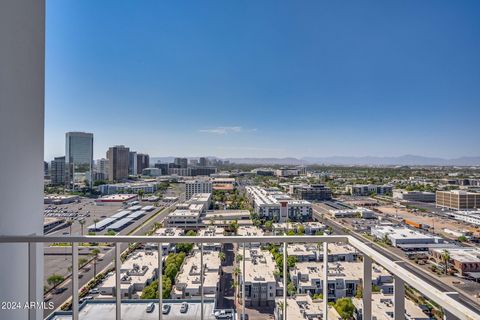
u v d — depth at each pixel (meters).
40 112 1.65
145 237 1.34
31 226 1.55
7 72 1.40
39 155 1.63
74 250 1.33
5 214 1.37
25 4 1.54
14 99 1.44
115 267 1.36
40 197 1.64
